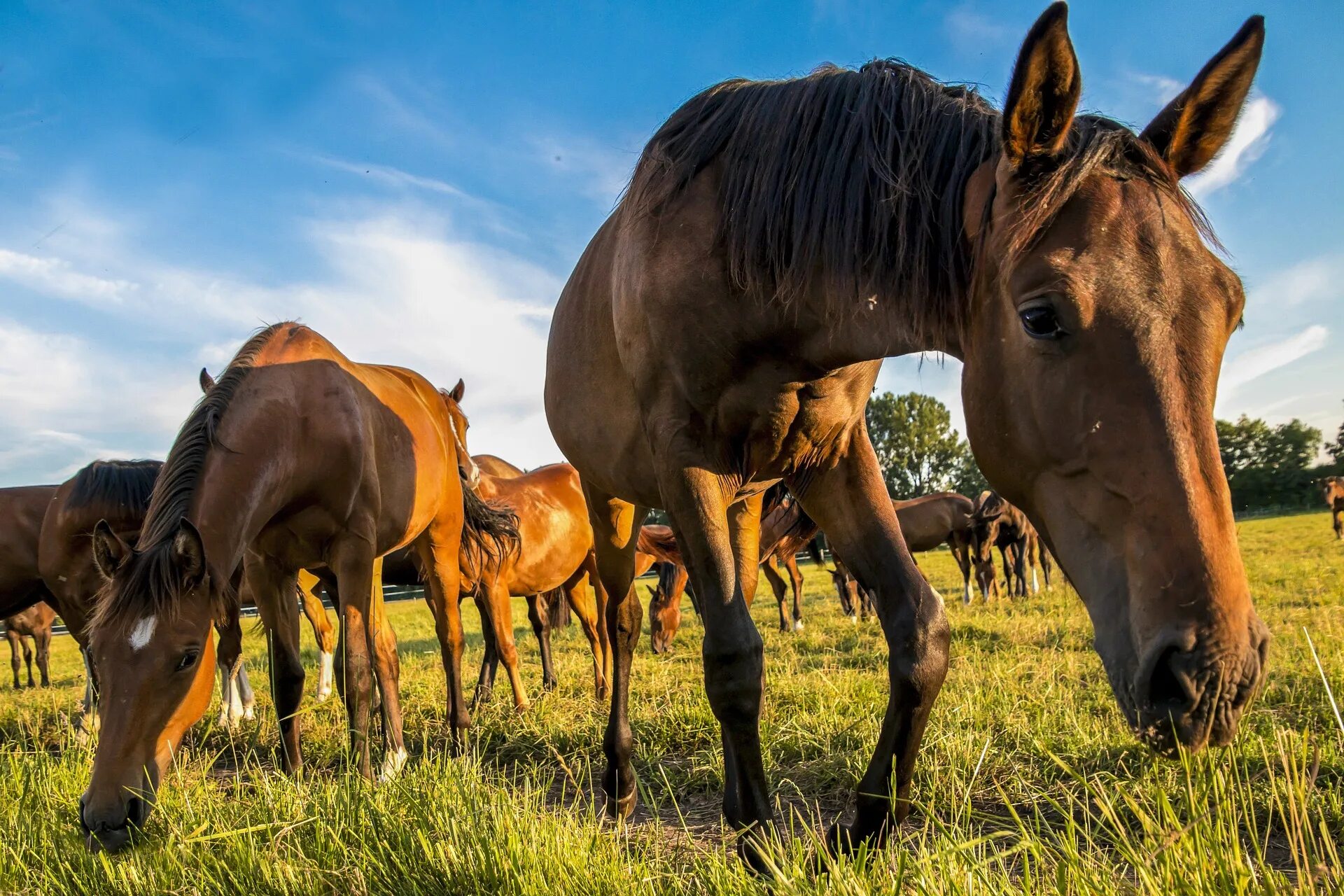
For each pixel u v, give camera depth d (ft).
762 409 7.48
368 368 16.17
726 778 7.23
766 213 6.79
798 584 38.52
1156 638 4.18
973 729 11.29
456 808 7.87
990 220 5.26
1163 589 4.19
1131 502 4.36
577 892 6.05
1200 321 4.49
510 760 14.23
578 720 15.92
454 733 15.74
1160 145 5.23
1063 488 4.81
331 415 12.81
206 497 10.63
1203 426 4.36
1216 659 4.05
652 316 7.65
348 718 12.34
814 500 8.23
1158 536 4.25
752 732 6.99
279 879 6.82
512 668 20.54
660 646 32.37
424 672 27.78
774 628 38.24
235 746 16.21
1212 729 4.16
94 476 17.92
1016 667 16.60
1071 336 4.60
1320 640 16.61
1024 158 4.99
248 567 13.35
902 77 6.61
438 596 16.94
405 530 15.16
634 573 11.84
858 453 7.98
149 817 8.61
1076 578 4.82
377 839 7.40
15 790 10.50
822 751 11.75
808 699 14.70
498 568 20.85
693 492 7.52
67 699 25.17
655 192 7.80
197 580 9.37
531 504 25.14
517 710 17.84
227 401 11.60
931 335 5.86
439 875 6.61
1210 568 4.14
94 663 9.01
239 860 7.27
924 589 7.32
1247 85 5.11
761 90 7.53
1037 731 10.97
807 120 6.83
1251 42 4.96
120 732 8.63
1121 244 4.62
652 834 7.97
